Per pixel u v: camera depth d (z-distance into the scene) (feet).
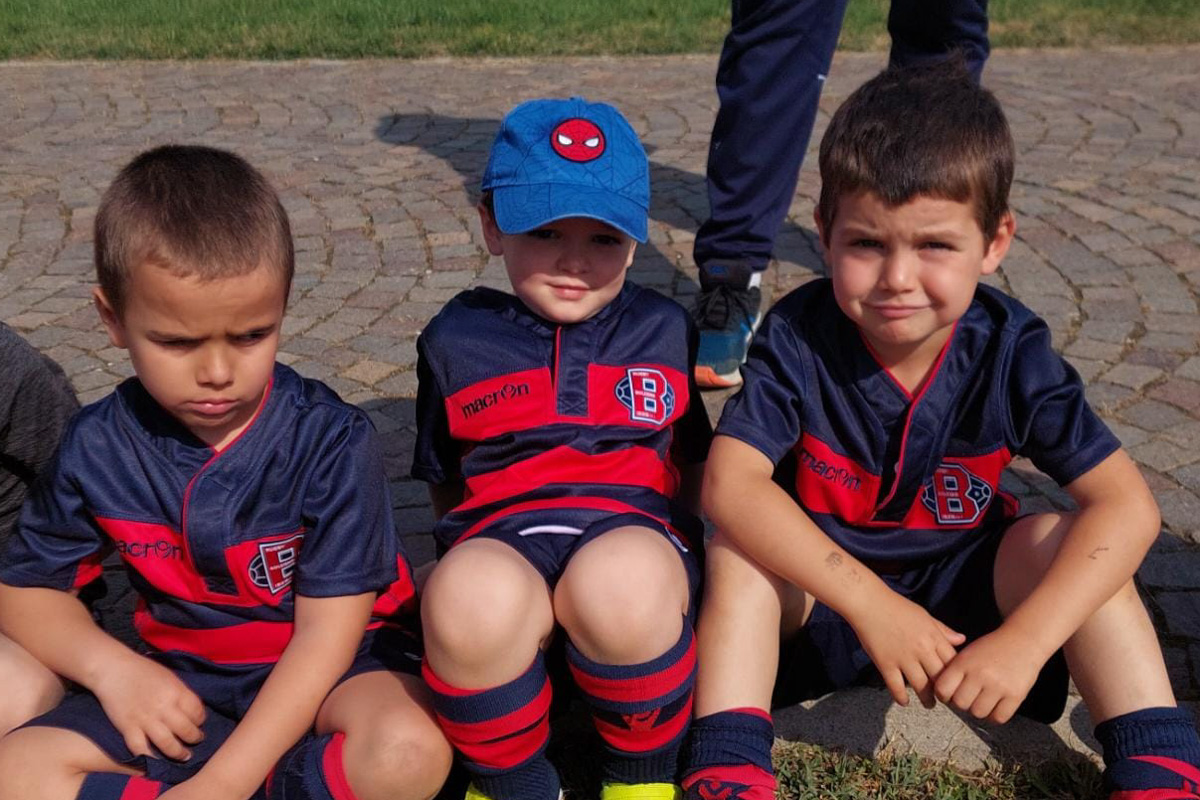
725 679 6.75
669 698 6.29
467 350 7.66
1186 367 12.09
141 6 32.45
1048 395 6.90
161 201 6.03
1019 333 7.04
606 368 7.60
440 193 17.94
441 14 30.71
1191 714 7.54
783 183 11.87
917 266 6.56
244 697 6.74
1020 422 6.97
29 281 14.90
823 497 7.25
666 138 20.79
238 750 6.26
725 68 11.71
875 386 7.05
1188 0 31.35
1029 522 7.14
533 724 6.31
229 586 6.61
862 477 7.15
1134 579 8.87
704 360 11.98
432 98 23.76
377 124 21.90
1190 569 8.99
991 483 7.18
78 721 6.38
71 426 6.64
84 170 19.31
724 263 11.94
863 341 7.07
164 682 6.52
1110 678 6.66
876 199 6.45
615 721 6.38
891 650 6.64
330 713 6.50
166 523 6.52
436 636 6.09
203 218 5.98
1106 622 6.72
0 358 7.19
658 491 7.46
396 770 6.14
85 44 28.55
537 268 7.43
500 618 6.04
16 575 6.68
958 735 7.54
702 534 7.54
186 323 5.98
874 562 7.38
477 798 6.62
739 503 6.88
